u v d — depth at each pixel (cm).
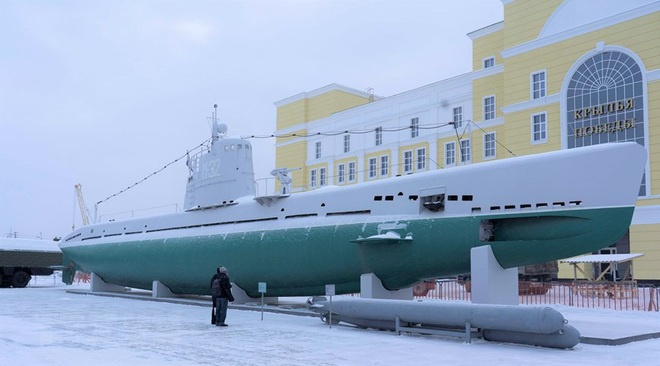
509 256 1198
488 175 1237
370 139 4362
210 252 1822
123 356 861
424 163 3941
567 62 2984
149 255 2088
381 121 4281
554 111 3028
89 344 980
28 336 1079
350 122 4519
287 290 1675
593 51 2878
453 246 1263
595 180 1109
